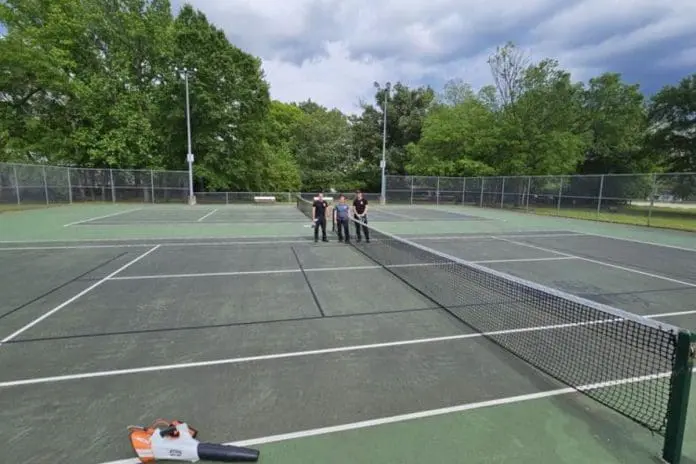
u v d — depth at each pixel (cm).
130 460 260
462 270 841
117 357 418
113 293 664
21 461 257
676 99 2767
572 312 543
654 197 1775
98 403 328
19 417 307
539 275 826
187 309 582
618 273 848
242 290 689
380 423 302
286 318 544
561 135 2975
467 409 321
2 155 2656
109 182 2791
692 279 795
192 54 2922
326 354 428
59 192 2548
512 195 2675
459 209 2791
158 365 399
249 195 3180
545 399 337
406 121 4284
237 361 410
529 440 281
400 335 482
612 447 273
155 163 3039
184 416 309
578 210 2173
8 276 779
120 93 3009
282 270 852
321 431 291
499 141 3119
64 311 568
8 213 2038
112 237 1301
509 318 539
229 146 3306
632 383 359
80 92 2772
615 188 1962
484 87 3322
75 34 2914
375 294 664
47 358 414
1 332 486
